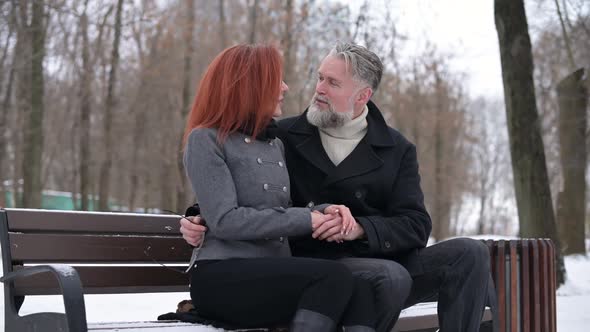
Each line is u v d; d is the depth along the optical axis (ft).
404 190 10.41
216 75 9.16
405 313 10.62
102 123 91.76
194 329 8.15
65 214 9.41
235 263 8.45
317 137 10.46
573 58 56.03
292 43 59.67
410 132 106.42
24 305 18.16
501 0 32.96
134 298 21.43
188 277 10.61
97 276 9.66
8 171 71.87
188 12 83.76
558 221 54.39
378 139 10.52
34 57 59.31
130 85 89.04
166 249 10.37
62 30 66.49
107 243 9.75
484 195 202.08
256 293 8.24
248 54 9.20
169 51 84.69
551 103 65.00
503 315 12.03
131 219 10.08
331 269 8.00
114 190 118.93
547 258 12.42
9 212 8.92
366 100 10.52
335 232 9.07
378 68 10.45
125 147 97.04
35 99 61.26
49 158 102.42
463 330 9.56
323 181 10.24
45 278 9.02
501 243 12.14
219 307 8.52
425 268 9.77
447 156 119.65
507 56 32.99
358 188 10.23
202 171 8.60
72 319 7.29
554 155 68.18
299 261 8.18
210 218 8.49
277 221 8.59
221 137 8.83
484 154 202.59
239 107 9.04
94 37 72.54
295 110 59.62
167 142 96.37
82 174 85.10
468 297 9.55
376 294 8.93
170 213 11.46
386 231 9.58
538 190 32.71
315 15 51.39
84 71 76.02
